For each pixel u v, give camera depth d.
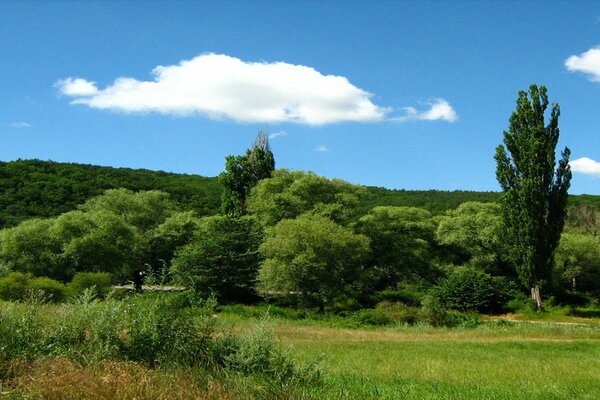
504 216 49.16
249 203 58.69
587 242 55.38
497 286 50.62
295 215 54.97
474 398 9.54
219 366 9.33
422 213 59.41
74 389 6.81
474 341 24.75
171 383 7.50
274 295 48.00
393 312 37.56
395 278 60.41
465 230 58.97
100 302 10.40
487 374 13.33
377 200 101.62
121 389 6.88
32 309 9.61
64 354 8.50
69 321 9.44
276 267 44.62
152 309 9.73
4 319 9.09
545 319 44.72
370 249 51.41
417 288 57.59
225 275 49.88
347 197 54.88
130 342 9.38
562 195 47.28
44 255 47.81
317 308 45.09
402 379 11.99
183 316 9.91
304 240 44.88
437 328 33.19
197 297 10.77
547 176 47.41
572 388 11.02
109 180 89.31
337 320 36.69
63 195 74.88
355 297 51.66
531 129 47.62
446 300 50.03
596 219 70.50
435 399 9.26
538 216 47.03
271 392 7.79
